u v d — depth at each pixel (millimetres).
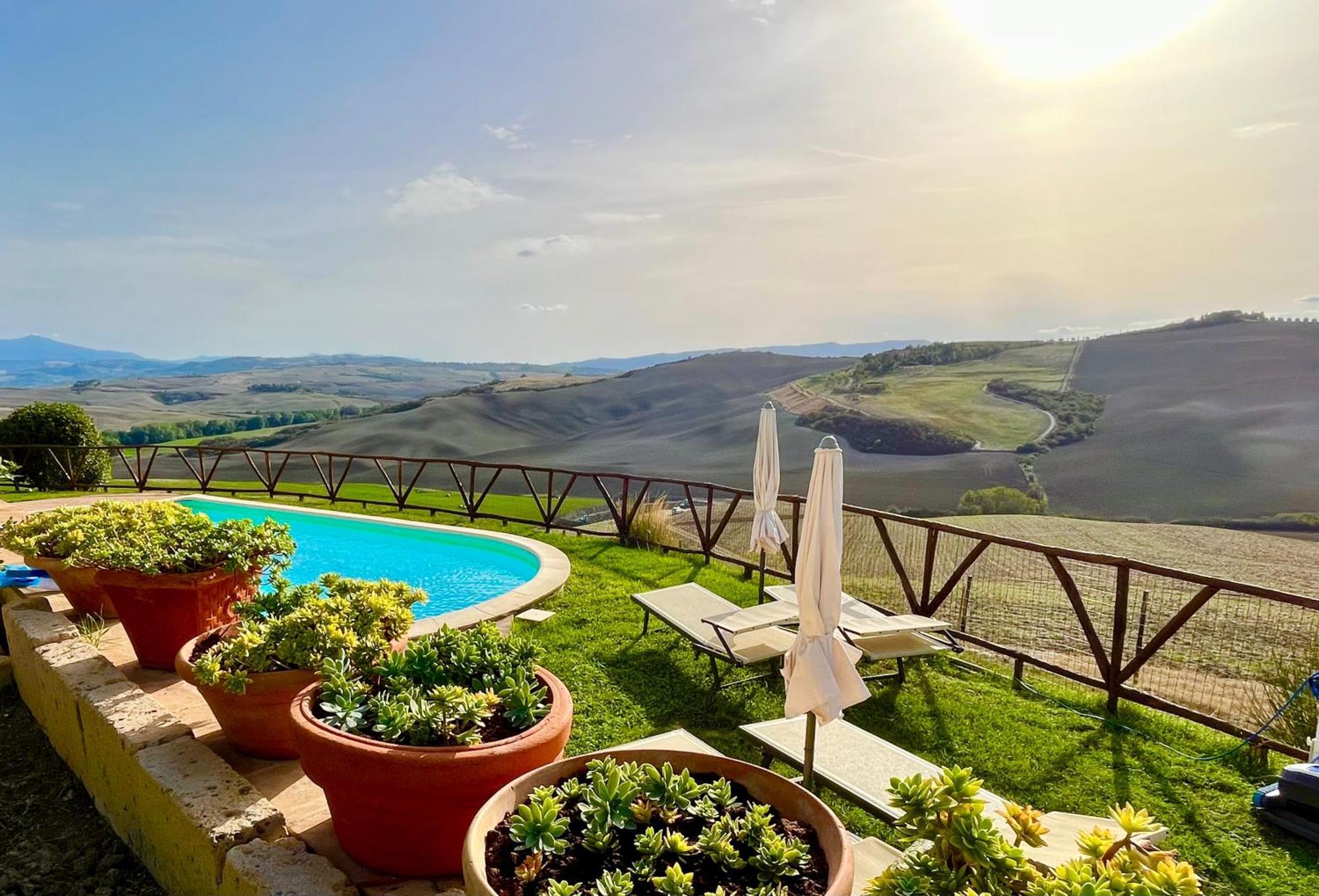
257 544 4328
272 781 3072
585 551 8914
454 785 2199
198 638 3453
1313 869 2918
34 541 4859
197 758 2848
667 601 5539
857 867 2334
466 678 2783
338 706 2521
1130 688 4406
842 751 3164
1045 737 4082
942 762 3779
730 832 1774
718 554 8227
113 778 3086
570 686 4582
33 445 14211
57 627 4301
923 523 5762
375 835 2387
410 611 3443
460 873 2467
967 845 1547
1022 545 4996
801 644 2900
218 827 2393
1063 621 6453
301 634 3076
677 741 3096
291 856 2314
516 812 1887
